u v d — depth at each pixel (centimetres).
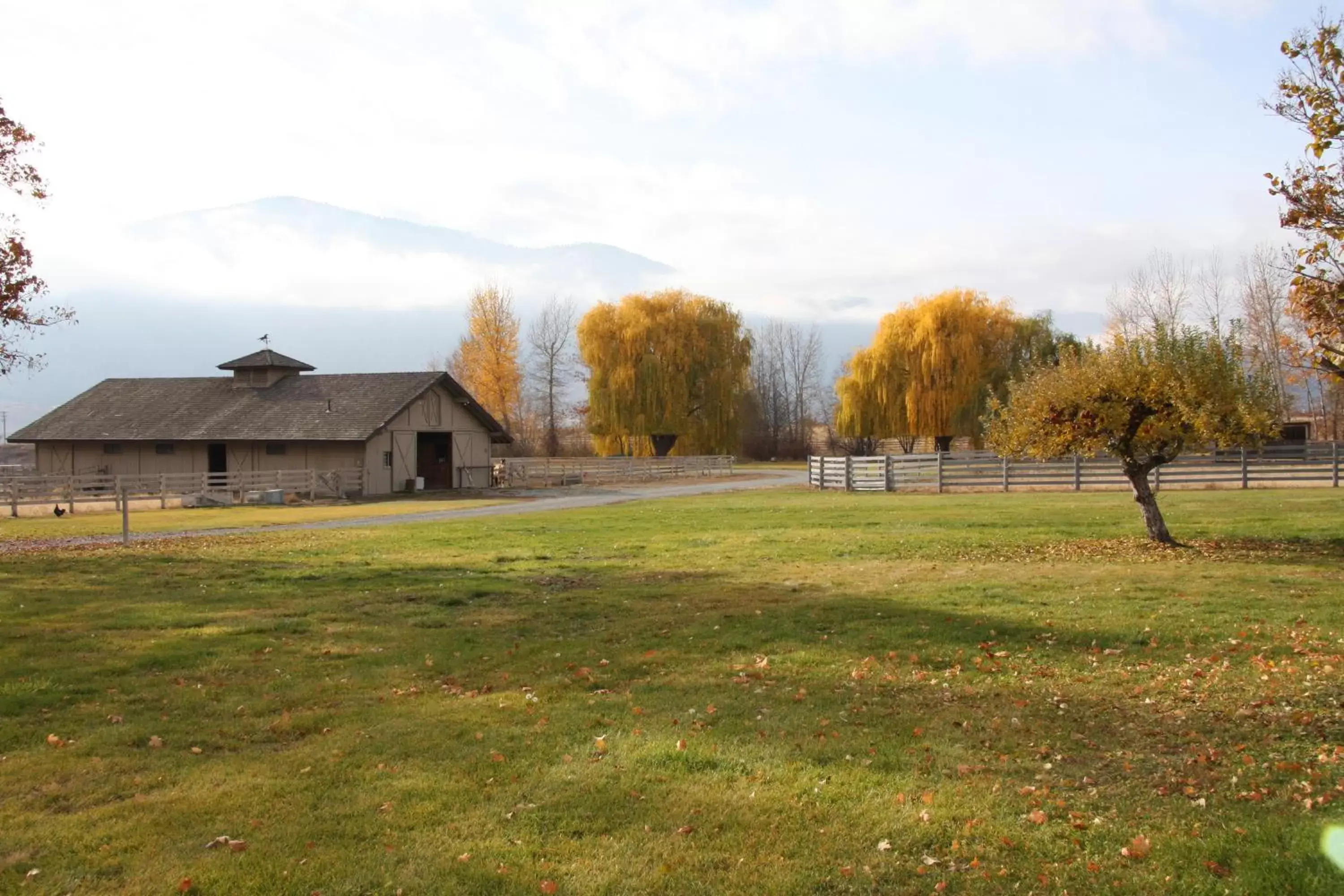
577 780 620
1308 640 929
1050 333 5909
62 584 1489
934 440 6494
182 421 4556
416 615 1216
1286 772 594
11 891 480
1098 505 2567
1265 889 449
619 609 1230
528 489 4656
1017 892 462
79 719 767
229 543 2153
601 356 6712
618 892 473
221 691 849
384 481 4319
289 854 521
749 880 482
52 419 4769
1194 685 793
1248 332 4969
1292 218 1128
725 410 6912
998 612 1115
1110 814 546
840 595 1270
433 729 734
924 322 5856
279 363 4903
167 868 505
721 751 670
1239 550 1590
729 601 1253
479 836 541
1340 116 1052
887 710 761
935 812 555
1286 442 4553
